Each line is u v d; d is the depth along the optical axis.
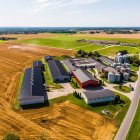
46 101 77.94
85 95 77.06
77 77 99.00
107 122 62.97
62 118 65.81
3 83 99.44
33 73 106.00
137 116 65.44
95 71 118.38
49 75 111.38
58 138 55.28
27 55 172.25
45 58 149.25
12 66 134.75
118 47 198.62
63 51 188.75
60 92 86.38
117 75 98.88
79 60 141.50
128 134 56.06
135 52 173.88
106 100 76.88
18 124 62.62
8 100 80.06
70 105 74.50
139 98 79.56
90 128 59.97
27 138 55.41
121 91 87.19
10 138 50.00
